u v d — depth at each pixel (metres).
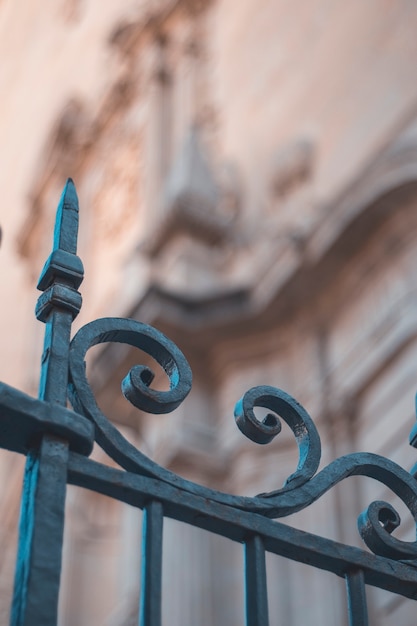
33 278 14.63
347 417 8.01
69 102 14.75
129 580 9.03
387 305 7.93
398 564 1.93
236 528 1.78
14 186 17.02
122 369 9.02
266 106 11.01
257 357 9.02
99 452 10.10
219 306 8.95
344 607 7.21
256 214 10.18
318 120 9.98
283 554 1.86
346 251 8.17
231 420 8.84
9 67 19.17
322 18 10.67
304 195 9.59
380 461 2.01
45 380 1.72
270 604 7.53
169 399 1.81
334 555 1.87
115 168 13.33
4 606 11.00
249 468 8.50
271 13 11.82
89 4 17.22
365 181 7.87
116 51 14.07
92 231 13.35
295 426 1.98
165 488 1.72
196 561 8.09
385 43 9.34
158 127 12.41
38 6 19.16
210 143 11.55
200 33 13.16
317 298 8.60
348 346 8.23
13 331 14.69
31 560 1.50
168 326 8.97
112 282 12.33
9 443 1.63
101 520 11.06
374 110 9.14
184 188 10.10
